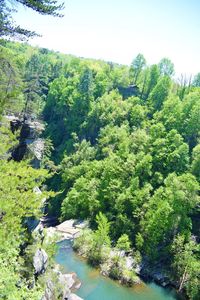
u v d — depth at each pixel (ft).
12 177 43.27
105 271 177.17
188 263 184.55
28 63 411.95
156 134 319.47
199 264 180.75
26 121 178.81
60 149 373.61
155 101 399.44
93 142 373.20
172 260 200.54
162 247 213.87
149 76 459.32
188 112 337.72
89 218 256.73
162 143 294.66
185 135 325.42
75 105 405.59
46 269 103.09
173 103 351.87
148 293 169.68
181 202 227.81
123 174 276.82
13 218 41.52
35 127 189.06
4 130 44.96
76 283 156.97
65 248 201.46
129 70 507.71
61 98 417.28
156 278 187.42
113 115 377.91
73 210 267.39
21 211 42.70
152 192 264.11
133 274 179.11
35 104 204.74
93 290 156.56
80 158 334.65
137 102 400.26
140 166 271.90
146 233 216.74
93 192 271.49
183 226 222.89
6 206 40.09
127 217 242.37
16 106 52.06
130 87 467.11
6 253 55.01
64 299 108.17
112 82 470.80
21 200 43.42
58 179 332.39
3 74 52.01
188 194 230.89
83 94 408.87
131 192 252.62
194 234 229.45
